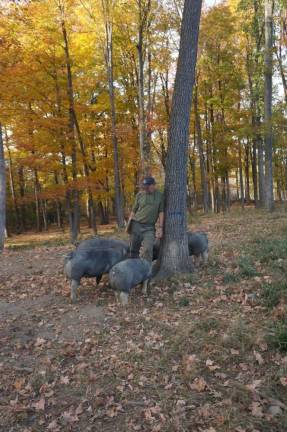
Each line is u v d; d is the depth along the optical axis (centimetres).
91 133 1816
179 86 677
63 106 1580
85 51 1591
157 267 710
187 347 455
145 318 543
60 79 1633
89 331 525
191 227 1344
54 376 434
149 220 675
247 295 568
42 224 3709
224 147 2223
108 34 1566
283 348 429
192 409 362
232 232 1115
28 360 470
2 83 1322
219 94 2131
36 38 1396
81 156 1756
